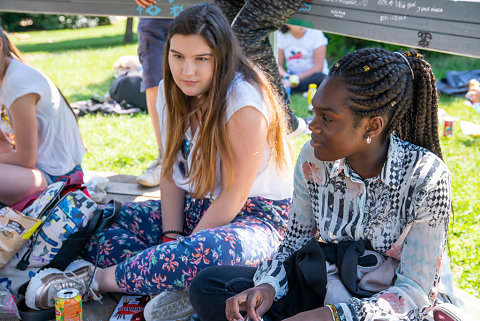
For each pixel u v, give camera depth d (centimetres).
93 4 405
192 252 236
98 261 272
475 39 262
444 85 688
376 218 200
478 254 315
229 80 245
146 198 371
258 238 251
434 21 277
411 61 189
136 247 274
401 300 188
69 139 321
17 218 250
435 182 188
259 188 264
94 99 657
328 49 896
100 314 255
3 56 292
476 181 411
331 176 205
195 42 237
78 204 263
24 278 258
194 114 263
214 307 209
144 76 393
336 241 214
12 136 320
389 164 192
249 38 344
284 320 185
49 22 1545
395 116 188
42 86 299
